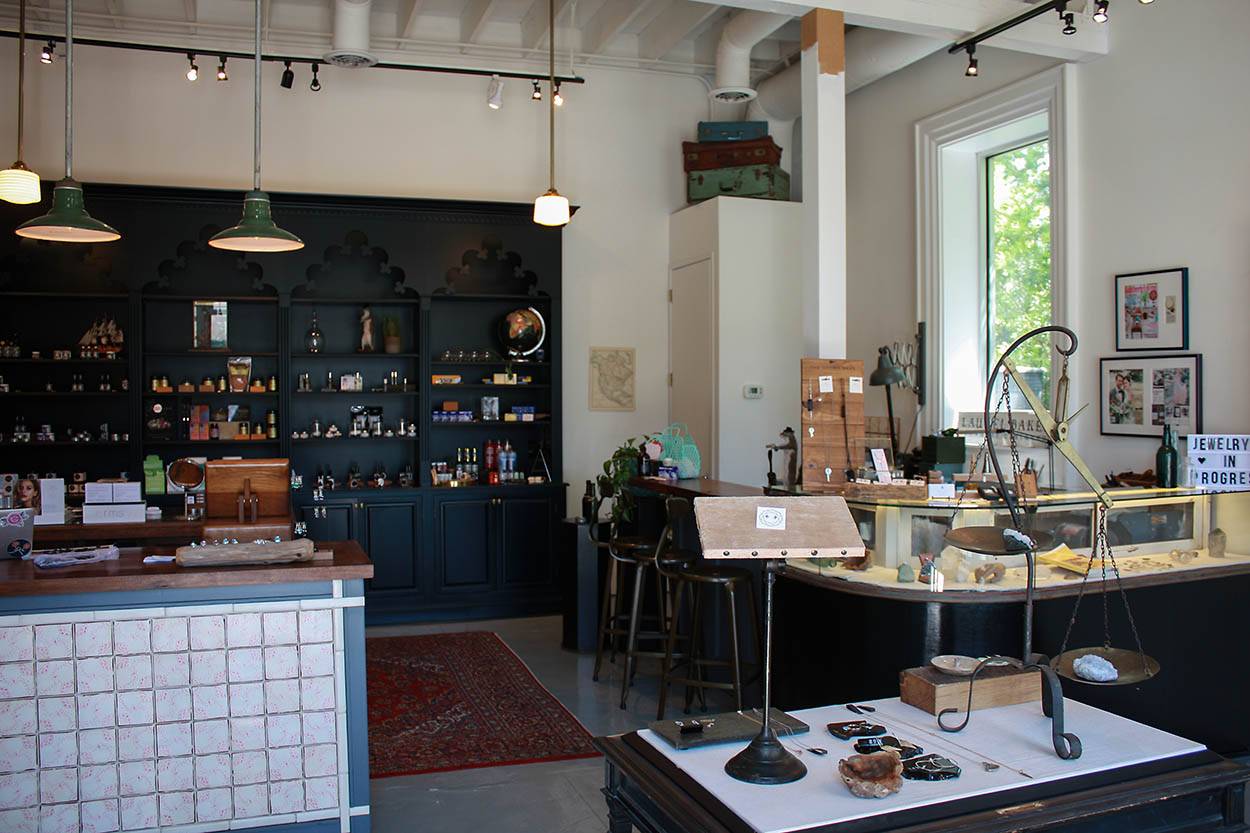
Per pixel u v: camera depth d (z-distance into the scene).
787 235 8.33
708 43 8.72
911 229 7.91
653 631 6.25
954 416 7.62
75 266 7.30
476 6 7.70
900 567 4.19
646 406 8.77
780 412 8.29
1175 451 4.85
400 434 7.74
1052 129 6.51
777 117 8.77
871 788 2.10
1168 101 5.74
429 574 7.63
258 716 3.61
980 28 5.90
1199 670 4.44
